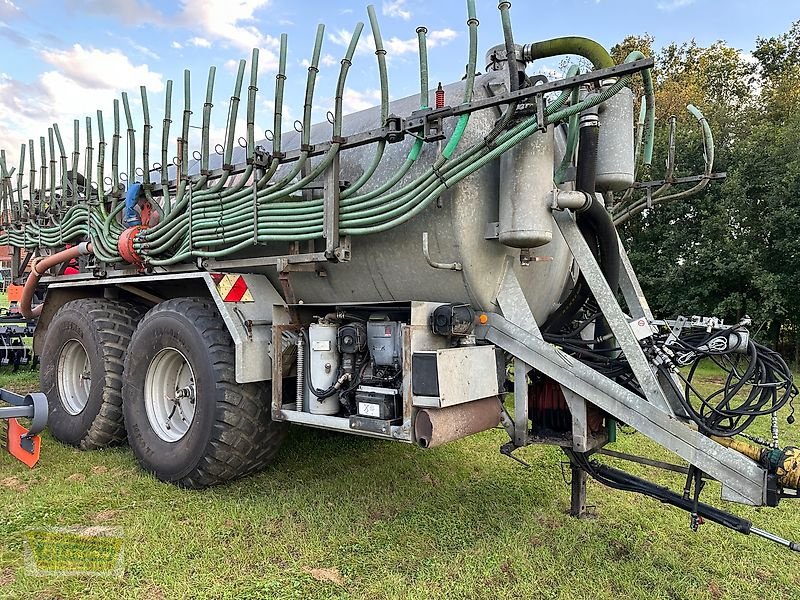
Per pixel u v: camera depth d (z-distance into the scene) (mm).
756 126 11984
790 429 5504
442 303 2875
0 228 5750
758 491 2324
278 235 3221
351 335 2988
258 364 3297
